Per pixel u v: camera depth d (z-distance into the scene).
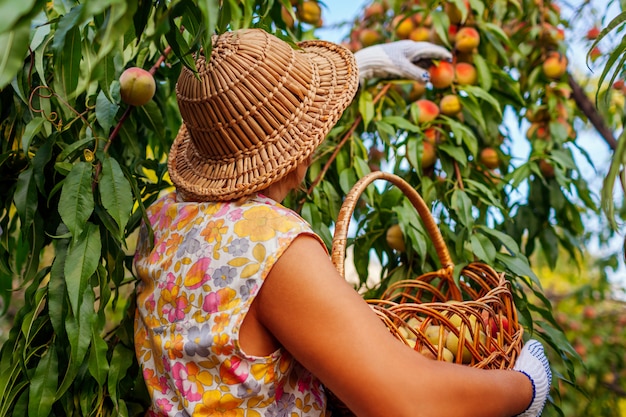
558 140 1.59
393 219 1.39
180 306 0.77
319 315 0.69
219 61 0.79
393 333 0.84
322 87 0.85
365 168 1.38
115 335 1.03
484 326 0.89
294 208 1.35
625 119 0.70
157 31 0.59
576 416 2.38
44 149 0.95
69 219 0.86
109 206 0.88
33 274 0.98
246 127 0.79
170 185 1.16
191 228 0.80
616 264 2.54
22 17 0.47
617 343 2.55
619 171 0.67
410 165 1.47
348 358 0.68
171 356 0.77
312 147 0.79
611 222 0.67
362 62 1.47
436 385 0.69
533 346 0.94
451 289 1.15
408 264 1.38
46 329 0.98
